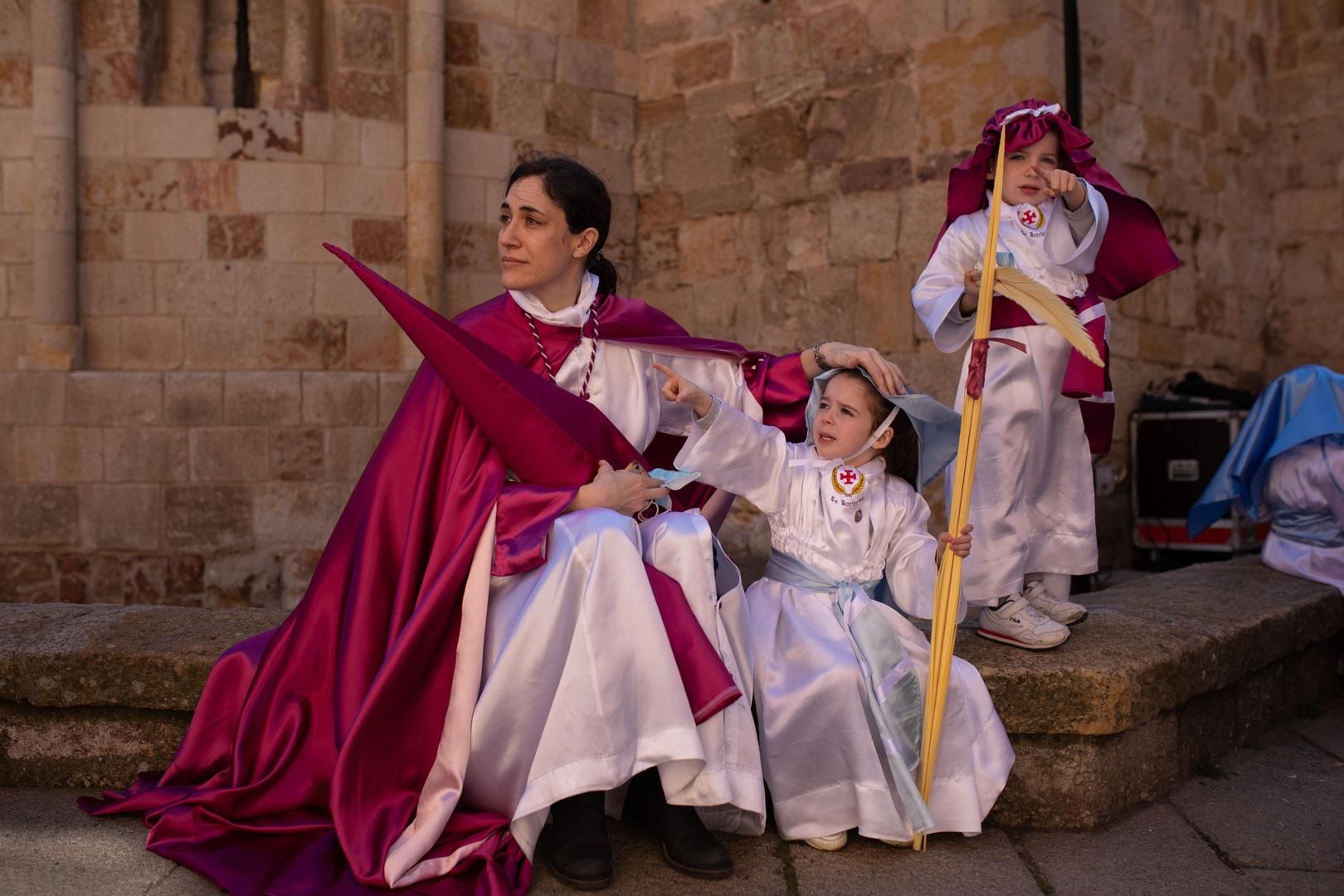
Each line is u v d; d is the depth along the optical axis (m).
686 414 3.05
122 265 6.80
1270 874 2.51
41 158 6.58
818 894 2.34
